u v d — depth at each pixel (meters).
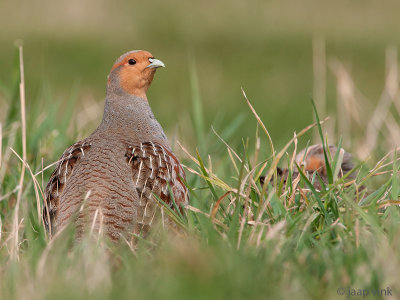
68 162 9.38
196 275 6.81
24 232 9.74
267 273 7.12
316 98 18.28
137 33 38.16
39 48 34.12
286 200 9.56
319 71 18.09
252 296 6.63
